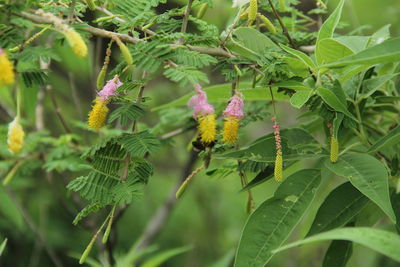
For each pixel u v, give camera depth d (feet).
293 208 3.79
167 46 3.57
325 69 3.82
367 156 3.81
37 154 5.00
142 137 3.63
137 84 3.61
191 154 5.22
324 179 4.21
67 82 6.34
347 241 4.00
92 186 3.62
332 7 5.32
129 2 3.86
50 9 3.67
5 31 3.44
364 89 4.05
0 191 5.79
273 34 4.05
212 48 3.76
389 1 5.39
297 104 3.68
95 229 5.04
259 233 3.76
